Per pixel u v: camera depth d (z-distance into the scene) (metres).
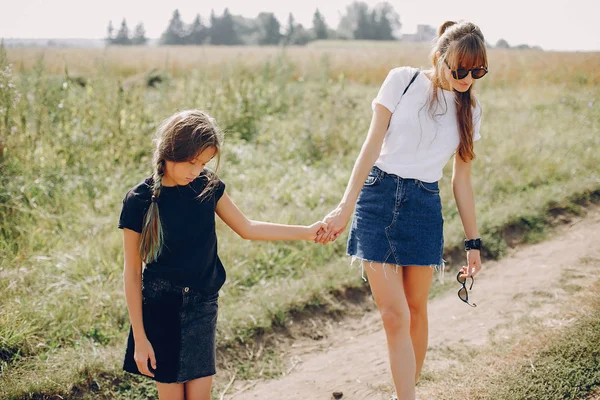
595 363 3.30
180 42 141.88
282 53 14.76
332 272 5.00
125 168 7.07
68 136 7.22
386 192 2.92
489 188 6.95
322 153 8.43
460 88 2.89
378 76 19.62
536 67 16.70
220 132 2.55
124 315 4.20
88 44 37.41
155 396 3.45
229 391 3.65
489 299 4.65
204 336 2.63
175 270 2.55
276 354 4.07
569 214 6.38
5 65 6.57
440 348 3.91
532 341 3.72
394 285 2.91
